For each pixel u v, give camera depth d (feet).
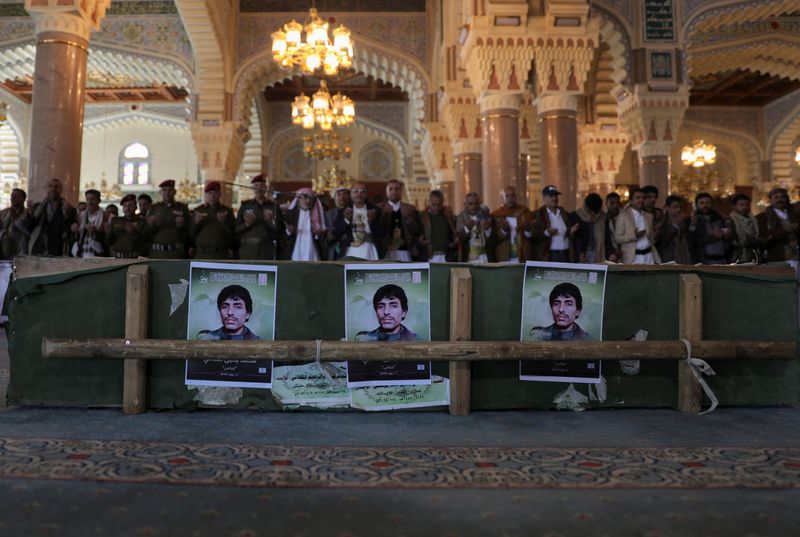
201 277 10.57
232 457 7.68
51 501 6.13
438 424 9.70
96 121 70.95
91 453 7.75
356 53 43.68
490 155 24.95
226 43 41.42
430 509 6.04
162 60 43.01
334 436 8.87
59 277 10.48
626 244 17.03
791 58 44.91
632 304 10.98
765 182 65.41
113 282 10.55
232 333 10.53
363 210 16.53
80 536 5.37
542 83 25.11
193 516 5.82
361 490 6.54
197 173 71.67
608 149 47.24
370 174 71.10
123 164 71.97
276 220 16.94
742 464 7.52
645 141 33.42
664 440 8.76
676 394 10.94
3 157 65.98
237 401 10.43
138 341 10.12
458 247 17.80
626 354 10.50
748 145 66.74
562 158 25.23
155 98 68.59
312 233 16.72
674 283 11.07
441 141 43.06
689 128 66.44
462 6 28.04
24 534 5.38
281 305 10.60
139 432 8.94
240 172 65.98
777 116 64.39
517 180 24.89
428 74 42.86
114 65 46.42
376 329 10.59
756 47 44.04
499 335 10.76
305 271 10.66
